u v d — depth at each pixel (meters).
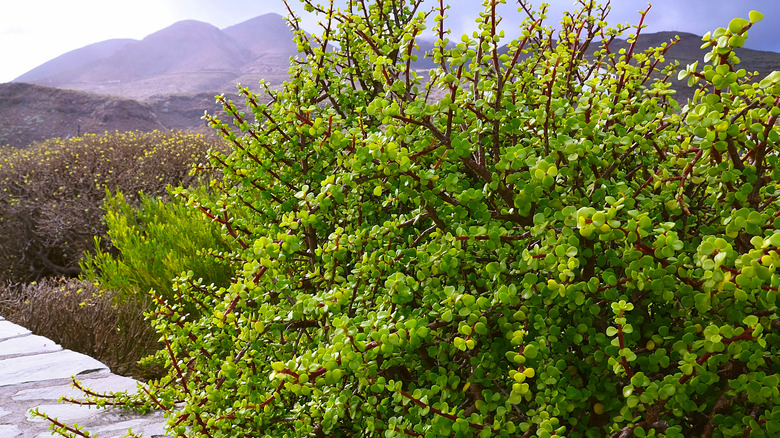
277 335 1.96
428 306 1.64
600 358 1.38
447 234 1.59
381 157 1.50
